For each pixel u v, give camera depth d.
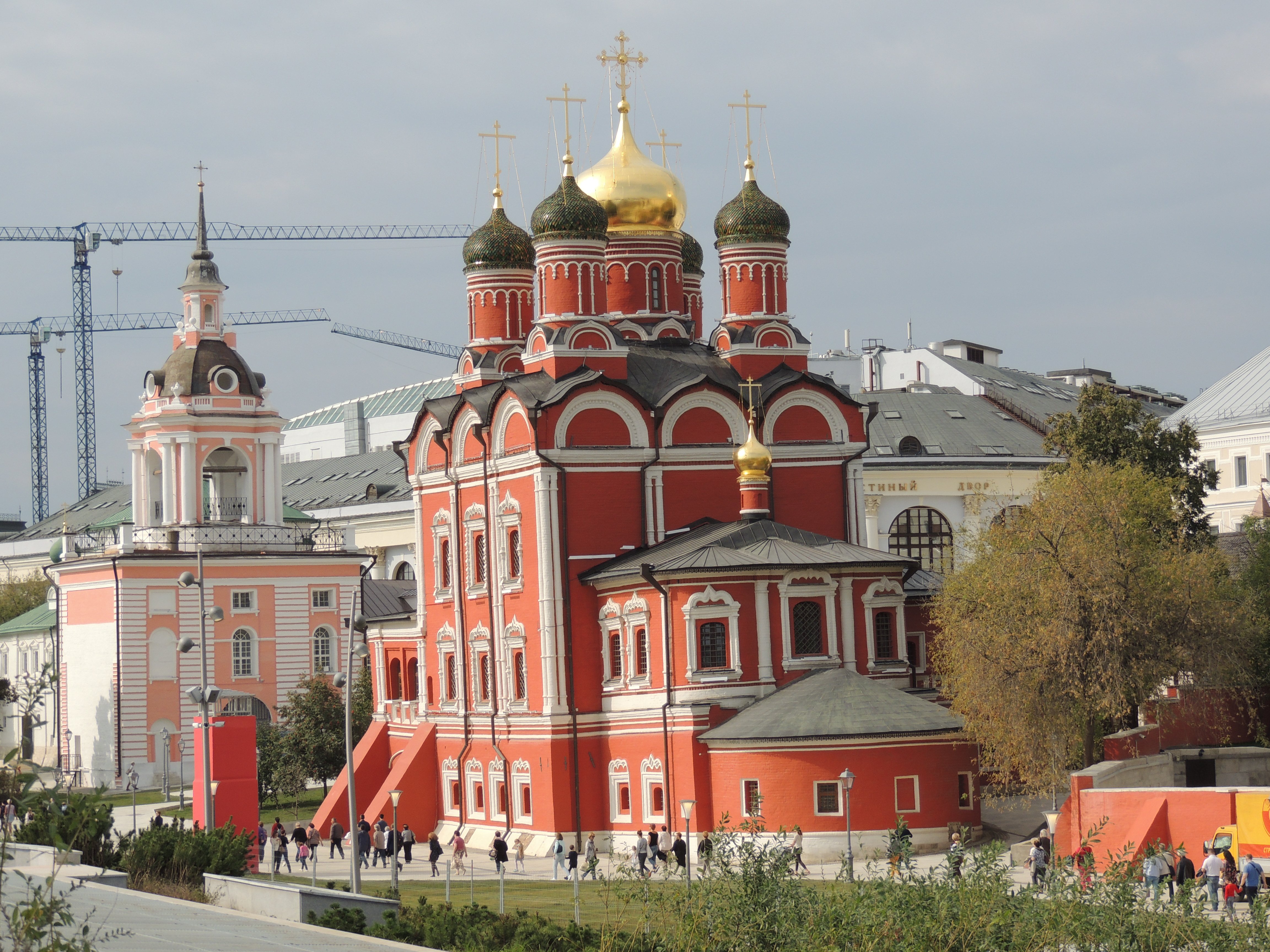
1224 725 81.12
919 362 168.62
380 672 108.38
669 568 82.94
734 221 97.88
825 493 95.00
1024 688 72.88
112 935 28.73
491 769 93.75
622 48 103.69
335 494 189.38
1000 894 39.25
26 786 26.22
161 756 131.62
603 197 101.19
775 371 96.44
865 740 76.69
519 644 91.62
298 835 87.31
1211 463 138.38
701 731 81.19
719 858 40.66
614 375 93.44
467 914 46.91
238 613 135.25
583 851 87.00
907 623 94.75
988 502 136.50
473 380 102.62
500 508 92.88
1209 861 57.53
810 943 37.78
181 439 138.12
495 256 103.19
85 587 135.75
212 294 143.25
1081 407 99.44
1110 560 73.75
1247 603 78.56
